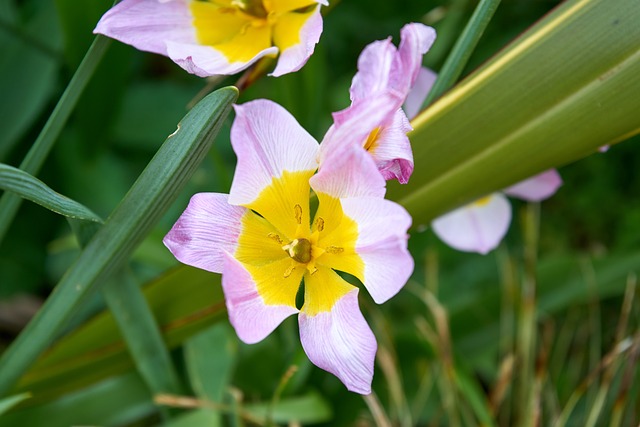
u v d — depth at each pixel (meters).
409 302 0.50
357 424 0.46
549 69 0.34
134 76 0.51
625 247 0.51
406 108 0.40
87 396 0.42
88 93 0.44
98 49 0.34
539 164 0.35
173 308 0.38
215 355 0.42
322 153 0.31
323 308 0.32
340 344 0.31
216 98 0.32
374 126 0.30
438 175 0.35
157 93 0.50
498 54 0.34
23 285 0.48
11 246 0.48
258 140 0.31
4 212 0.37
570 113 0.34
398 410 0.44
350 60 0.53
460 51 0.35
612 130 0.34
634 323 0.49
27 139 0.49
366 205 0.30
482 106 0.34
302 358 0.39
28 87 0.46
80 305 0.35
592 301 0.47
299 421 0.42
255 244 0.32
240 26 0.35
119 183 0.49
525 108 0.34
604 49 0.33
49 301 0.35
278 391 0.39
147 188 0.33
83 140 0.47
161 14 0.35
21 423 0.41
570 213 0.53
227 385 0.41
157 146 0.50
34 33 0.46
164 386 0.39
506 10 0.53
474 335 0.47
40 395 0.40
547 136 0.34
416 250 0.49
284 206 0.32
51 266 0.48
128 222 0.34
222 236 0.32
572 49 0.33
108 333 0.39
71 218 0.34
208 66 0.34
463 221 0.43
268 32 0.35
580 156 0.35
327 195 0.32
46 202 0.32
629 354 0.43
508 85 0.34
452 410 0.44
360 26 0.53
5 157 0.47
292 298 0.32
